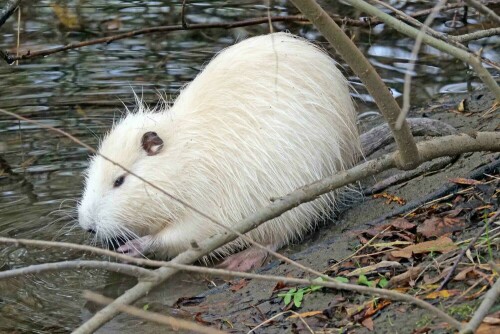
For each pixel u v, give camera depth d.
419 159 4.09
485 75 3.58
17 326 4.47
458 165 5.30
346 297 4.08
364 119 6.98
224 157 5.23
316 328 3.90
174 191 5.29
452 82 7.34
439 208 4.70
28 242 3.19
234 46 5.61
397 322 3.69
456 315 3.56
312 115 5.21
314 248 4.80
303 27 8.28
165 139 5.36
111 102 7.28
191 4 9.06
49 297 4.84
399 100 7.11
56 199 5.99
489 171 4.98
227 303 4.48
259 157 5.18
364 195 5.49
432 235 4.39
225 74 5.42
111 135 5.54
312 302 4.15
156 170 5.30
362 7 3.62
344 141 5.40
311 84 5.27
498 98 3.62
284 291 4.36
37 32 8.53
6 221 5.75
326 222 5.36
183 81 7.55
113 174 5.35
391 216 4.89
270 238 5.23
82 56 8.09
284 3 8.91
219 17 8.67
